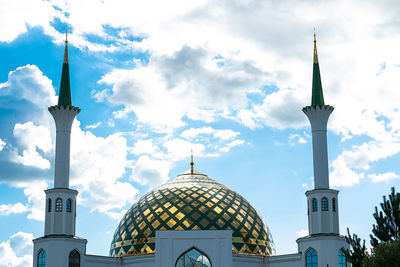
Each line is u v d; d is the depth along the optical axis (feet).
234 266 230.89
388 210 161.79
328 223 218.79
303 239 221.46
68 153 227.81
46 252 215.51
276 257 233.35
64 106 228.22
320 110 228.43
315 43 239.50
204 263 218.38
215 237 219.82
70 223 221.05
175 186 254.88
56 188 221.25
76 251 219.41
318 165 225.76
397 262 150.10
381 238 160.86
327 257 214.69
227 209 243.60
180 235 219.61
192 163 273.95
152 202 248.11
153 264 229.04
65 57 238.68
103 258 230.89
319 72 234.79
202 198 245.45
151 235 236.22
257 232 243.19
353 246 161.99
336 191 222.28
